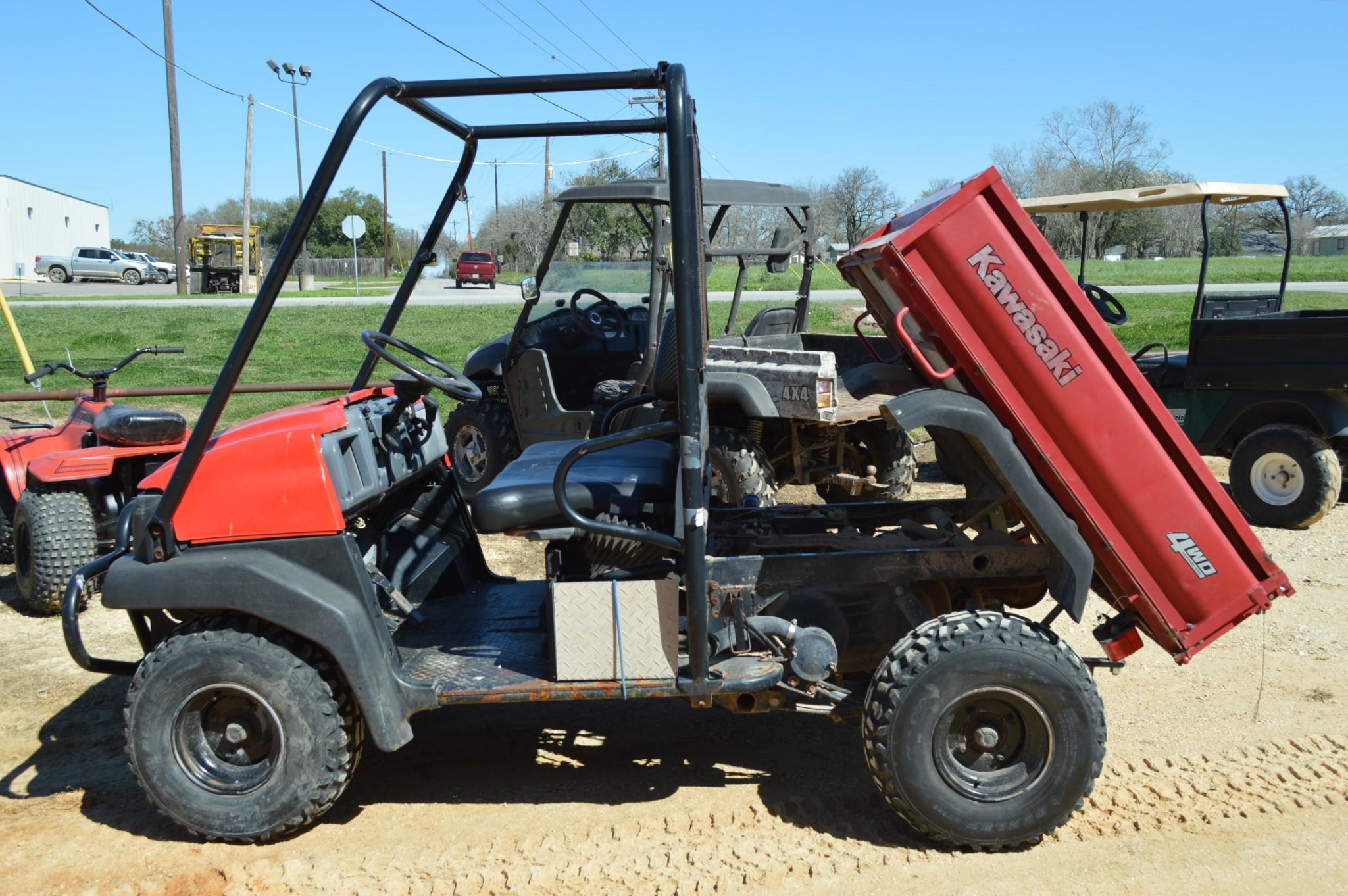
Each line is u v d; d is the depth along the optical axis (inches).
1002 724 133.1
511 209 2119.8
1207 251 310.5
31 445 249.1
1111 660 142.6
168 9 1298.0
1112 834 138.4
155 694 133.0
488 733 171.2
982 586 155.5
